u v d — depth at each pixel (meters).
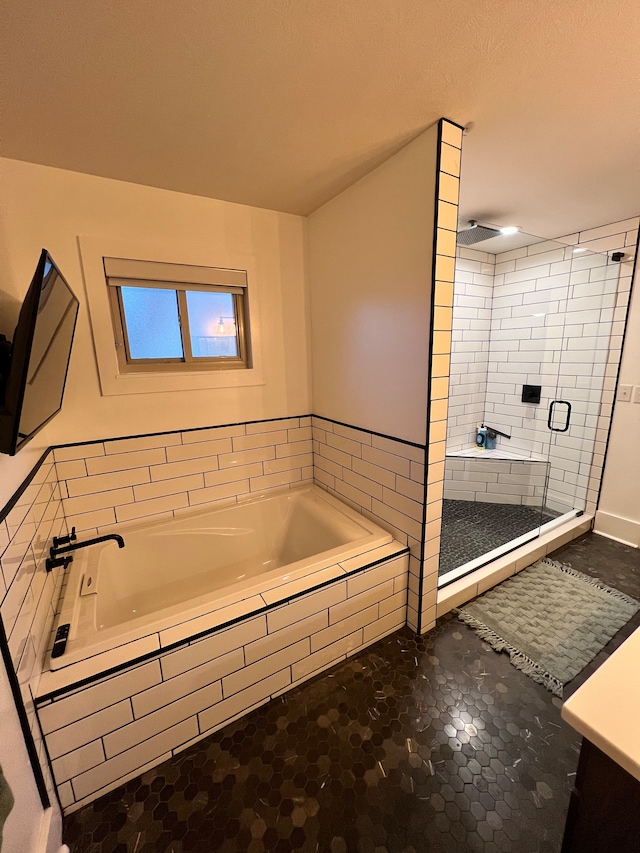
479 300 3.09
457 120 1.29
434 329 1.45
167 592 1.96
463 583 1.97
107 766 1.15
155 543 1.91
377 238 1.66
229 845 1.04
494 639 1.72
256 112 1.21
